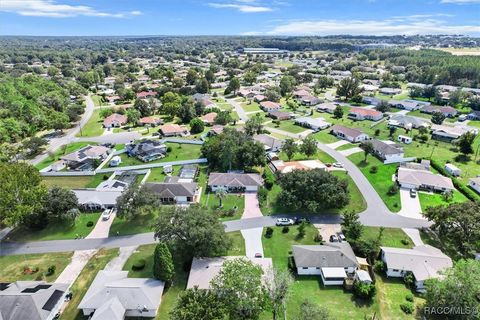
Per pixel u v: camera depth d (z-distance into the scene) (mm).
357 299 53906
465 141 110438
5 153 109688
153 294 52031
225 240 60469
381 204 82625
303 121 146375
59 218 76000
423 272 56344
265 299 46562
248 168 102688
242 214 79000
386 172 98875
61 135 140250
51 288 52594
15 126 131250
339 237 69312
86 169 105000
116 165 107938
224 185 89500
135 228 73750
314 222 75500
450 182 89125
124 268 61188
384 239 69188
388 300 53719
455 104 175750
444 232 67125
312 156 111125
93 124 155875
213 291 45781
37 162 111688
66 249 66875
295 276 59156
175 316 41906
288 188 80000
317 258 59500
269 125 149625
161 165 105750
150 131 144000
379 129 139250
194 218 60719
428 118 155500
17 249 67000
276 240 69250
